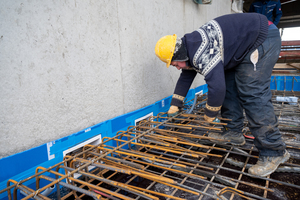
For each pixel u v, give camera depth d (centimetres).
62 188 153
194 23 381
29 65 134
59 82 155
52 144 150
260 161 155
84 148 167
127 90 228
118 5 204
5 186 123
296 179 155
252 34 141
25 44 131
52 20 145
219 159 191
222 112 212
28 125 137
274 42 142
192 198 140
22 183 123
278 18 552
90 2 173
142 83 251
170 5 297
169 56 156
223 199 120
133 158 179
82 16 167
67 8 155
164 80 299
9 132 127
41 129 145
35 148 139
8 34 122
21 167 131
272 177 160
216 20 150
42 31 140
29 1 131
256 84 150
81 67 171
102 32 188
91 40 178
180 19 328
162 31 283
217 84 145
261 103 148
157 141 171
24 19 129
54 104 153
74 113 169
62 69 156
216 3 498
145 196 102
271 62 145
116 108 214
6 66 123
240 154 176
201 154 159
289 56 580
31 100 138
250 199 121
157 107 280
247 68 151
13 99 128
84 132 175
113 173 169
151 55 264
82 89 174
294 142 213
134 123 236
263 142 149
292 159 184
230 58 149
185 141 186
